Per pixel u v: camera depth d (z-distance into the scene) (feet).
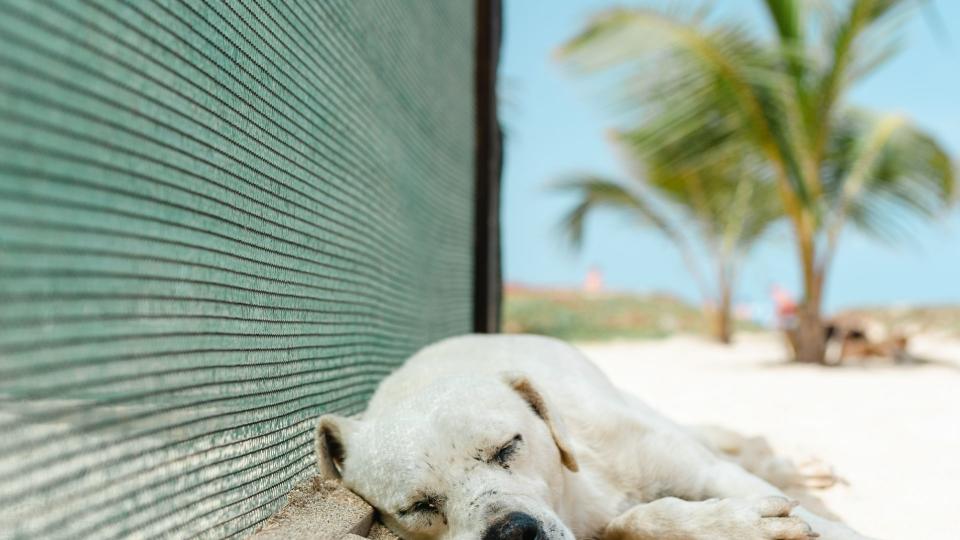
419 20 14.85
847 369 32.50
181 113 6.08
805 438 15.46
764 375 29.81
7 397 4.21
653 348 48.26
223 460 6.67
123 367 5.25
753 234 49.21
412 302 14.26
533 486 7.79
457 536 7.24
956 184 35.40
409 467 7.61
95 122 4.98
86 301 4.87
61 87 4.65
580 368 10.87
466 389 8.32
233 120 6.98
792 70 32.42
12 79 4.23
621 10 33.55
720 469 9.52
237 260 7.03
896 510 10.66
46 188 4.50
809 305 35.58
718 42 31.68
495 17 20.26
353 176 10.75
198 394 6.27
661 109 33.71
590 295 79.05
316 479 8.31
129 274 5.34
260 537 6.82
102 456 5.03
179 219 6.03
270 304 7.77
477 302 19.34
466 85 19.01
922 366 33.27
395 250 13.12
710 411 19.67
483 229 19.44
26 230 4.33
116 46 5.22
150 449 5.57
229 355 6.83
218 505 6.53
